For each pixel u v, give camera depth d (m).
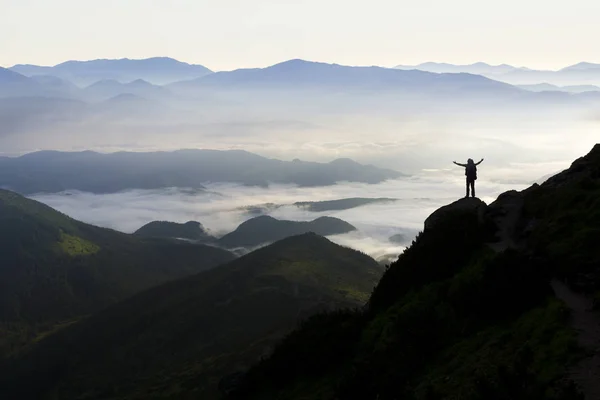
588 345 15.74
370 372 20.16
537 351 16.28
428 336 21.02
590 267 20.09
